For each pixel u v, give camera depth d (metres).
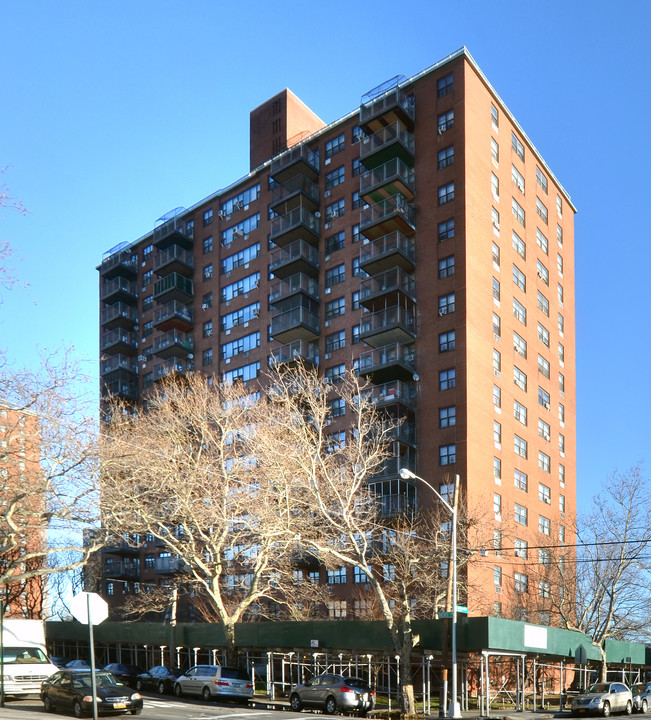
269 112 71.00
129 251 79.62
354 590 50.28
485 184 54.59
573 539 58.41
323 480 36.22
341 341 57.28
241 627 38.53
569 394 64.50
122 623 46.78
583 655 32.66
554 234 66.00
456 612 29.69
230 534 40.94
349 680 30.36
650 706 35.97
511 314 55.97
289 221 61.06
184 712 26.52
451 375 49.78
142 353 75.19
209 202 71.75
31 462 29.80
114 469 31.11
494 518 47.16
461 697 34.19
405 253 52.88
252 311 64.69
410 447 50.34
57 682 25.81
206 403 44.66
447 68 54.94
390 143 54.50
